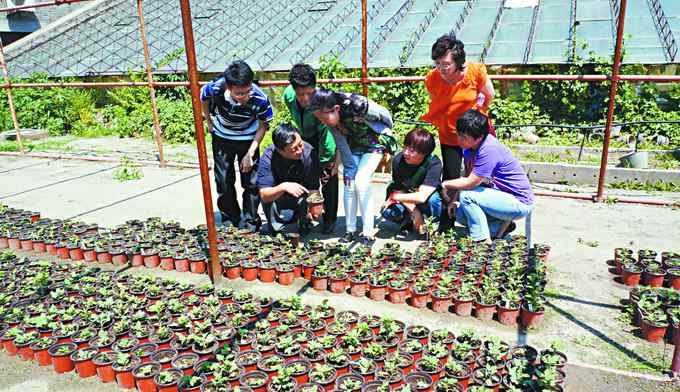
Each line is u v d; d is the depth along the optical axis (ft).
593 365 12.16
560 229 21.12
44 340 13.48
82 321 14.60
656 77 21.80
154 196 27.50
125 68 52.95
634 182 27.86
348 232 20.04
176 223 22.06
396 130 37.93
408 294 16.12
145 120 48.16
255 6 65.82
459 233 21.04
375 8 59.47
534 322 13.96
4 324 14.51
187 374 12.25
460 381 11.63
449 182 18.34
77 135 50.19
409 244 19.97
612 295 15.65
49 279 17.53
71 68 55.36
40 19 67.10
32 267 18.51
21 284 17.17
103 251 19.29
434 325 14.33
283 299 15.31
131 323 14.40
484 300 14.62
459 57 16.83
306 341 13.26
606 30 47.91
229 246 19.24
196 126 14.97
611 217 22.44
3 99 50.65
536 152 37.32
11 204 26.63
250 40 56.29
